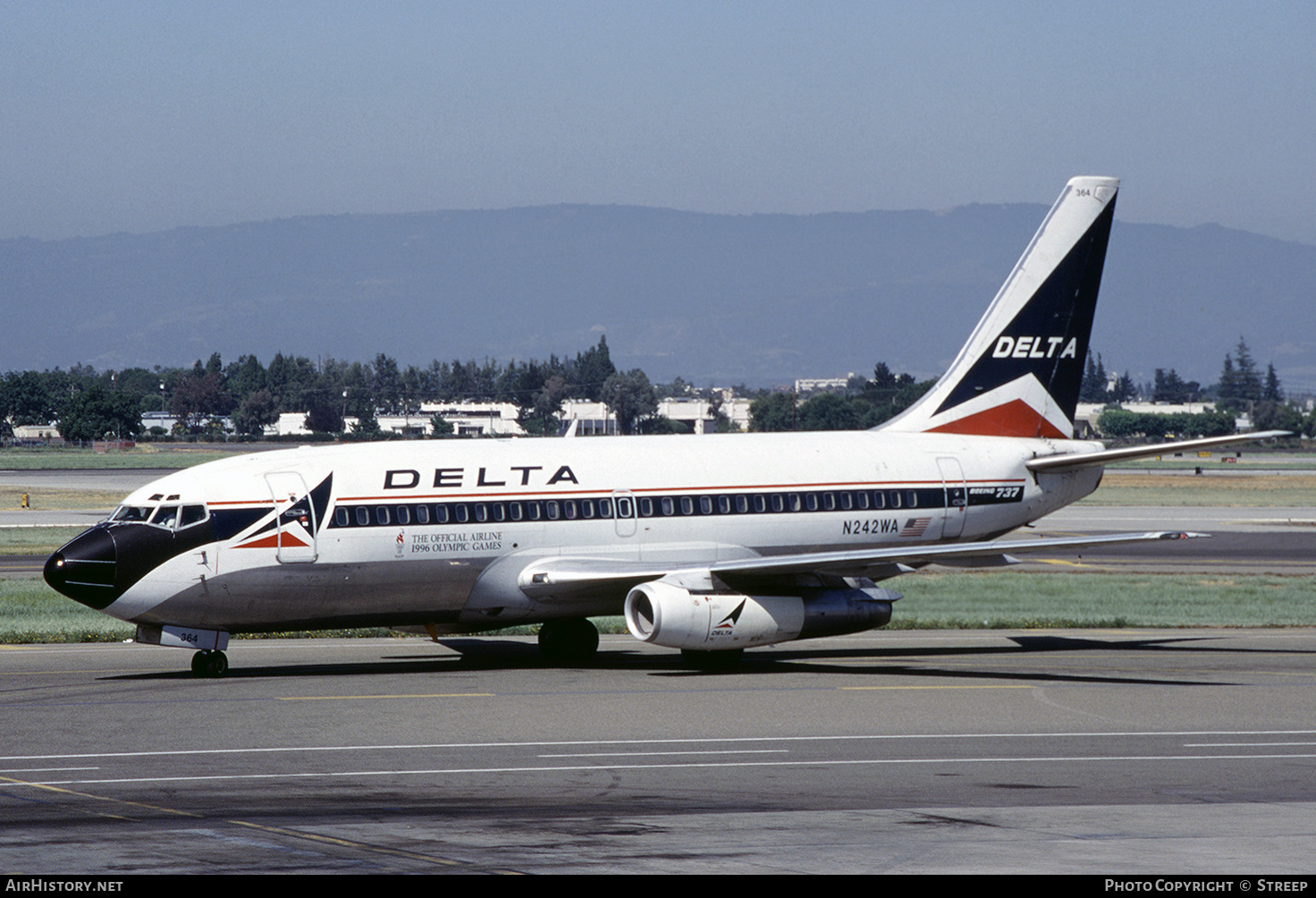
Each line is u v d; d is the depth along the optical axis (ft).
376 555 302.25
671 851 153.58
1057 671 314.96
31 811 171.73
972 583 509.76
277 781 191.42
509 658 336.70
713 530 338.95
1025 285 389.80
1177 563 604.08
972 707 263.08
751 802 179.42
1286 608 444.96
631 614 305.32
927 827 165.89
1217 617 424.05
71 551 281.54
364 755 210.79
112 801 178.29
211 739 223.30
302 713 249.14
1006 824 168.04
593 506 325.62
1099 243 396.78
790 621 310.45
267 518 293.23
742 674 309.01
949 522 369.91
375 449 314.96
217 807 174.81
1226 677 304.91
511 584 317.01
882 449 368.27
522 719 244.83
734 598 305.53
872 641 373.81
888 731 236.43
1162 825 168.25
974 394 384.88
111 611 284.20
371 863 147.43
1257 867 148.56
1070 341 395.96
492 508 314.55
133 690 275.18
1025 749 220.64
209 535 288.51
